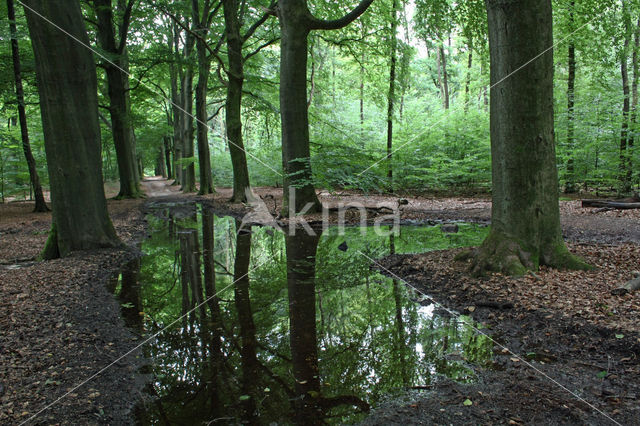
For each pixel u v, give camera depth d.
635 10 13.25
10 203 20.22
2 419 2.67
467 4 9.52
